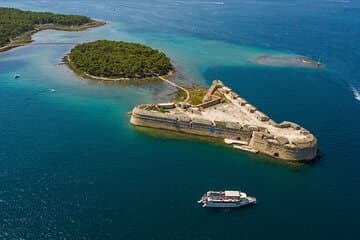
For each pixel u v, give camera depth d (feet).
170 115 576.61
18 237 372.38
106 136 559.38
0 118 604.90
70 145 530.68
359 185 460.14
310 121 603.67
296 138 524.93
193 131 569.23
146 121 587.27
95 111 640.99
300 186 457.68
